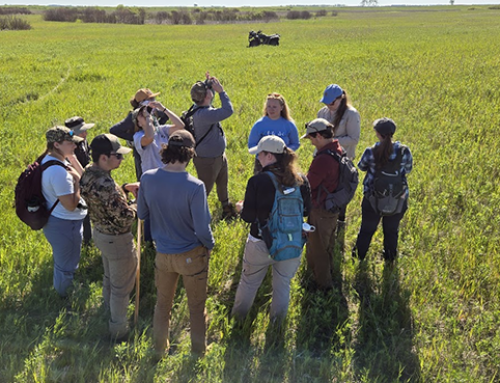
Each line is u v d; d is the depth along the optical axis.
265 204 3.88
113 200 3.84
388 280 5.04
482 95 13.62
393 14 118.06
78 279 5.11
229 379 3.66
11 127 10.79
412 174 7.83
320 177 4.49
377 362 4.00
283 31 51.09
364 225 5.27
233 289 5.08
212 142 6.11
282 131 5.63
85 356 3.82
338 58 22.92
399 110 12.30
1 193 7.07
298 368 3.83
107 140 3.79
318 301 4.59
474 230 5.94
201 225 3.63
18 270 5.27
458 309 4.67
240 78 17.58
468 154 8.80
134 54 27.03
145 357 3.86
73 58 24.78
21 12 119.25
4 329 4.16
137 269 4.26
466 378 3.67
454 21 65.56
